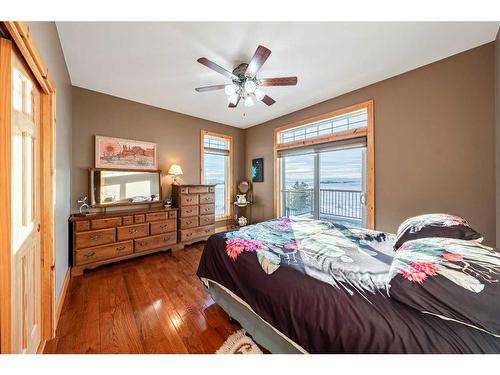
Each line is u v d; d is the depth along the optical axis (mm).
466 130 2184
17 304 1038
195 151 4344
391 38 1982
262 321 1384
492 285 774
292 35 1939
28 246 1202
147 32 1884
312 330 1021
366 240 1855
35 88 1336
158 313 1862
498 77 1928
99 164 3115
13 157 991
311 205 3990
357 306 939
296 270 1255
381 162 2828
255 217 4984
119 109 3346
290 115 4086
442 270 881
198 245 3902
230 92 2303
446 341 765
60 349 1430
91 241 2686
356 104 3066
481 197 2109
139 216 3125
